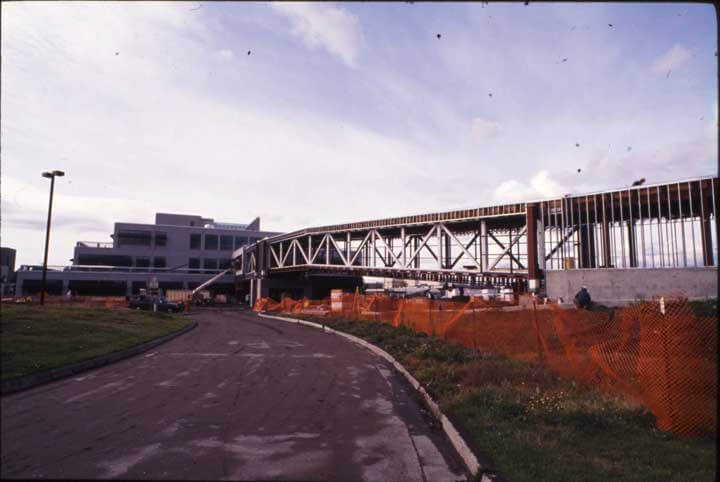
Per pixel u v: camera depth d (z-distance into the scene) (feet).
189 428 23.91
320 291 245.65
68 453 19.98
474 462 18.69
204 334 79.66
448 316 66.39
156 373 40.29
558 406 25.36
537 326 43.16
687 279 84.38
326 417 26.71
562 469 17.87
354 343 66.33
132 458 19.47
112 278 255.70
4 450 20.31
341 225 183.01
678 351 22.82
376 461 19.94
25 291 240.94
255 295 233.35
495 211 125.39
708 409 21.88
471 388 30.83
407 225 155.02
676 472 17.58
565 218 103.09
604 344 34.60
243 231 303.89
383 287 322.55
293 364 46.19
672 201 89.20
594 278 92.38
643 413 24.23
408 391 34.42
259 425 24.76
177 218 337.11
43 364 38.50
